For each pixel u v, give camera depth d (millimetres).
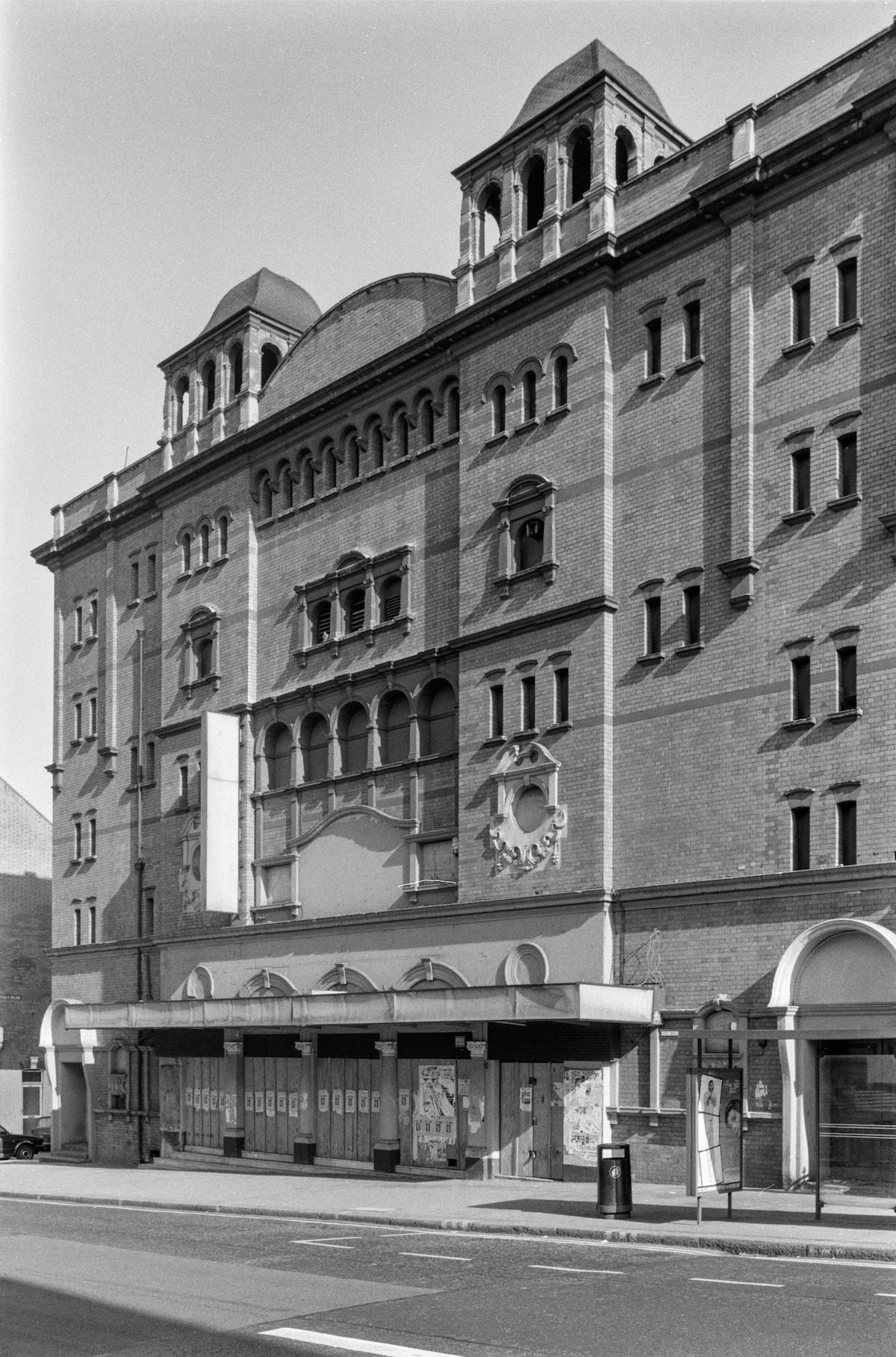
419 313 35750
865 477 25453
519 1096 29578
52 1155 46031
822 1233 19109
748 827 26297
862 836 24547
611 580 29469
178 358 44656
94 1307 14320
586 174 32438
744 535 27031
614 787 28797
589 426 30188
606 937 28062
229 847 38531
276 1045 37312
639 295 29938
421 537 34750
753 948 25828
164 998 40312
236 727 39438
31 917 61375
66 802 48344
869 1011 23281
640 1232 19844
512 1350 11680
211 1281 15992
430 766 33375
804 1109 24312
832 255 26469
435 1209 23734
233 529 41125
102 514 47406
